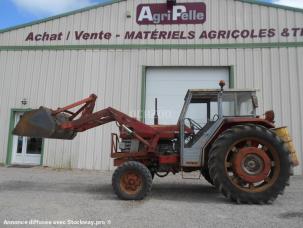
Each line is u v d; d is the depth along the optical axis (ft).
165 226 14.71
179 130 21.31
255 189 19.40
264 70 37.50
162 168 21.81
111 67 39.40
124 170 20.45
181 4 39.40
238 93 21.07
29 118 22.77
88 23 40.32
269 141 19.60
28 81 40.42
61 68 40.06
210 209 18.01
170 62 38.83
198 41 38.78
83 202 19.52
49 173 33.78
